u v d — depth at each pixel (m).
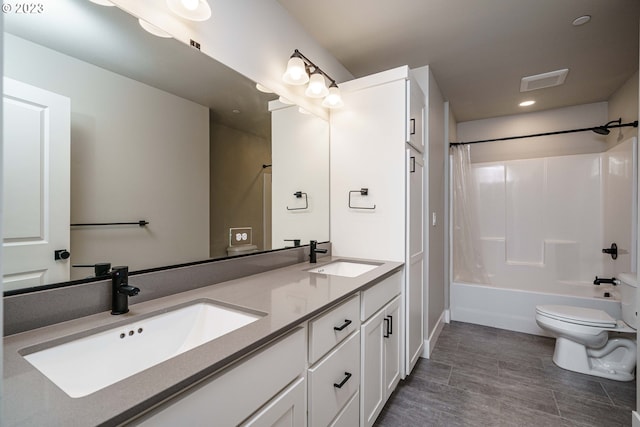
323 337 1.07
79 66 0.91
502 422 1.61
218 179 1.42
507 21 1.88
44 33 0.83
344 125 2.17
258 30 1.59
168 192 1.19
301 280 1.40
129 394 0.53
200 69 1.30
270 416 0.82
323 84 1.81
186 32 1.22
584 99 3.12
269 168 1.73
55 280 0.85
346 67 2.48
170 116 1.19
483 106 3.33
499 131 3.68
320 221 2.14
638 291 1.50
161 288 1.11
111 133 1.00
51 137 0.84
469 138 3.85
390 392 1.71
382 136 2.02
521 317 2.87
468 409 1.72
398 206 1.96
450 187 3.29
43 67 0.83
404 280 1.95
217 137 1.41
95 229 0.95
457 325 3.05
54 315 0.83
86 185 0.93
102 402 0.51
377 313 1.56
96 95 0.95
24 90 0.79
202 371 0.61
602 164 3.06
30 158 0.80
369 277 1.47
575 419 1.63
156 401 0.53
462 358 2.34
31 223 0.81
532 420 1.62
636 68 2.47
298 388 0.95
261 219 1.67
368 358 1.44
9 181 0.76
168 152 1.19
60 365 0.74
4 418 0.46
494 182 3.55
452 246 3.26
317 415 1.04
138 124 1.08
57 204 0.86
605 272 3.03
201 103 1.32
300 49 1.92
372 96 2.06
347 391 1.26
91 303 0.91
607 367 2.07
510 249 3.48
